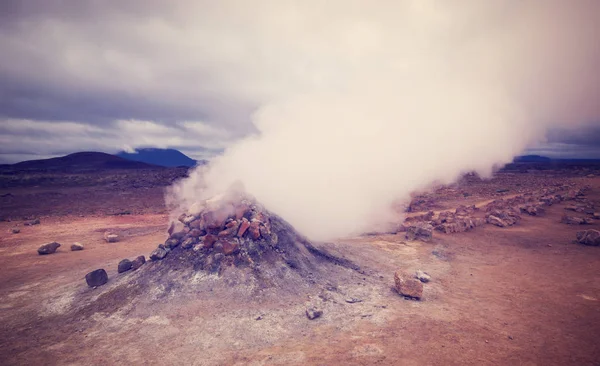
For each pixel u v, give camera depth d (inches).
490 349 302.2
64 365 291.9
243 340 325.4
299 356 293.9
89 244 756.6
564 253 627.8
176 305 390.0
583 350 299.0
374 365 276.5
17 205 1362.0
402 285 430.0
